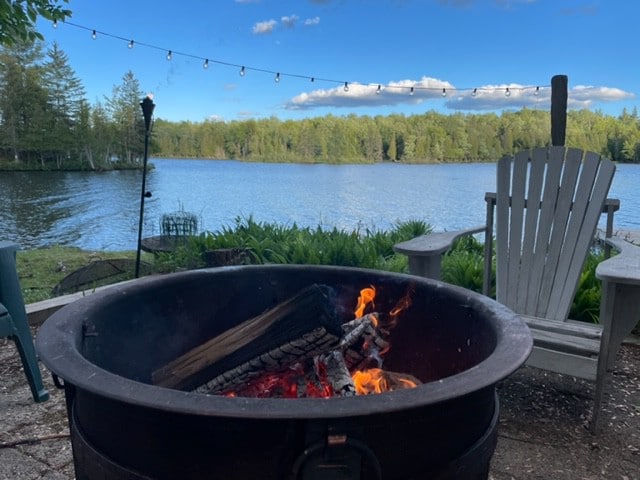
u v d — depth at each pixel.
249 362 1.13
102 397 0.75
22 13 3.41
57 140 37.84
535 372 2.13
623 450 1.55
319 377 1.20
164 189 19.42
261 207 12.37
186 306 1.38
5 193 19.22
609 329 1.55
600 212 2.01
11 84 36.69
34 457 1.53
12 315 1.84
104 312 1.13
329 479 0.69
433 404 0.69
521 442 1.60
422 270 1.83
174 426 0.72
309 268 1.51
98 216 12.30
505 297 2.18
